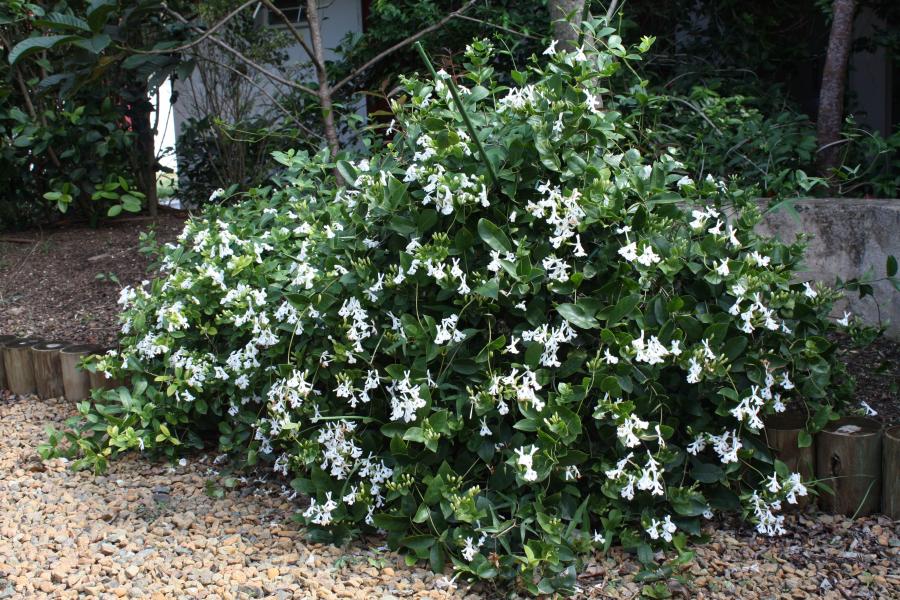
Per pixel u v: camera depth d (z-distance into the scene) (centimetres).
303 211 360
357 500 274
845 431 286
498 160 268
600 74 271
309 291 295
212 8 666
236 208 422
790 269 292
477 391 262
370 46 727
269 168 730
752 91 608
